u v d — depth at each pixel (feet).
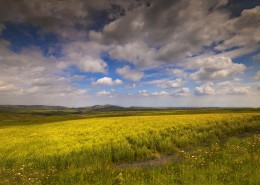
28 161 59.88
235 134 97.30
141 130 102.17
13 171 40.34
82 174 32.37
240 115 164.66
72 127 132.77
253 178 24.43
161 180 26.43
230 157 36.27
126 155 64.59
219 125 110.63
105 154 63.52
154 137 81.97
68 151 65.67
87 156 62.18
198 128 102.27
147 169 36.27
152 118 170.71
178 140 77.66
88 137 89.25
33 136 104.01
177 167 33.91
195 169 30.81
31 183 31.17
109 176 30.78
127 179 27.99
